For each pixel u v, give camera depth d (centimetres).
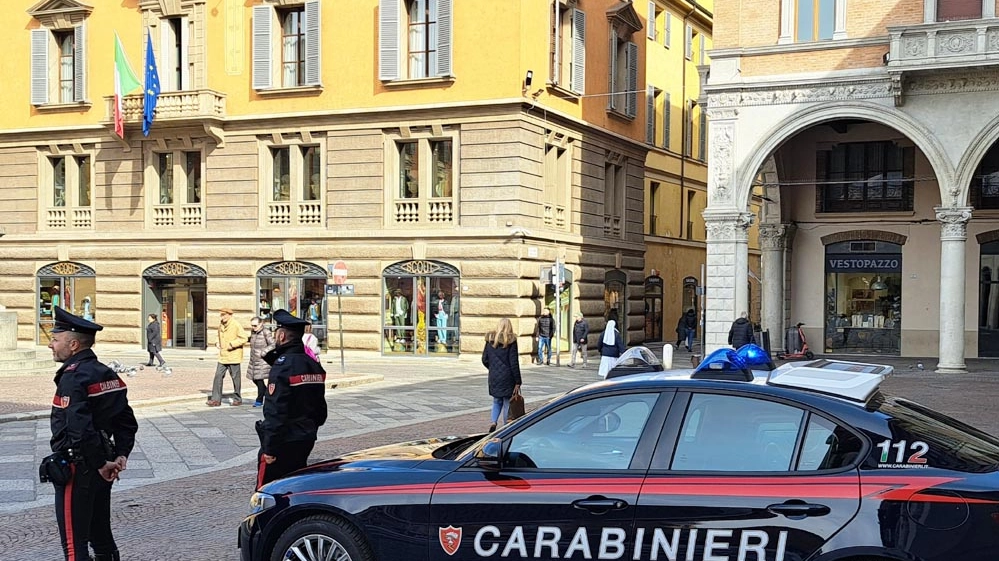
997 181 2972
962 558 482
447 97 3081
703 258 4931
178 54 3466
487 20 3033
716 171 2647
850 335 3144
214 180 3369
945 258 2477
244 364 3034
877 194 3091
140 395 1964
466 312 3056
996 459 525
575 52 3353
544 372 2836
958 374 2431
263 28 3269
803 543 502
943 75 2423
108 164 3519
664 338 4409
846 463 515
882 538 491
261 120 3288
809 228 3177
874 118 2502
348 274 3200
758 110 2606
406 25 3153
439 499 576
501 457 578
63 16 3572
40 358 2712
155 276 3459
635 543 532
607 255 3650
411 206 3148
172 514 960
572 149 3381
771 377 566
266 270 3306
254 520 626
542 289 3162
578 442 570
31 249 3628
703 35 4978
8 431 1500
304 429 796
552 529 549
